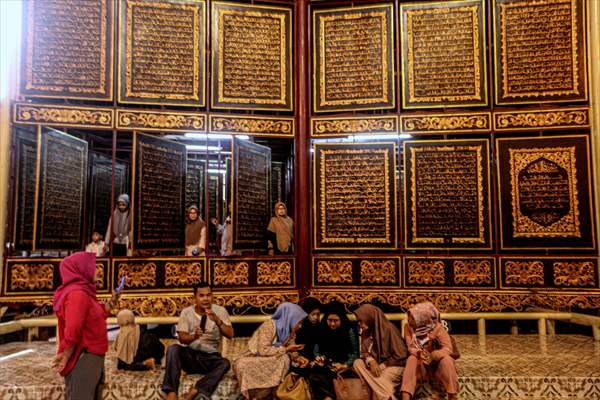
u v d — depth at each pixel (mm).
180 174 6594
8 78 5832
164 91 6316
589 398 4270
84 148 6348
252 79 6531
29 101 5953
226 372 4195
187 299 5949
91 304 3262
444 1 6477
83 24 6164
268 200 6824
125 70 6227
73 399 3133
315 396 4078
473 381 4316
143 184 6039
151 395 4195
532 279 6020
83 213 6340
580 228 6000
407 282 6184
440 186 6332
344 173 6473
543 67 6262
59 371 3160
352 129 6492
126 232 6879
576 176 6055
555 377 4316
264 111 6570
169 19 6387
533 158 6172
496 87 6344
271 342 4227
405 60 6508
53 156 5809
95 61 6160
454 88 6406
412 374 4066
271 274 6242
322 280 6301
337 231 6414
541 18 6289
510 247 6133
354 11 6609
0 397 4039
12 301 5551
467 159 6301
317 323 4355
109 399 4176
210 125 6344
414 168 6391
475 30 6402
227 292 6043
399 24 6559
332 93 6594
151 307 5859
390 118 6445
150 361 4504
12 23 5922
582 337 6098
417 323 4242
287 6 6691
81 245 6273
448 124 6355
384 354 4234
